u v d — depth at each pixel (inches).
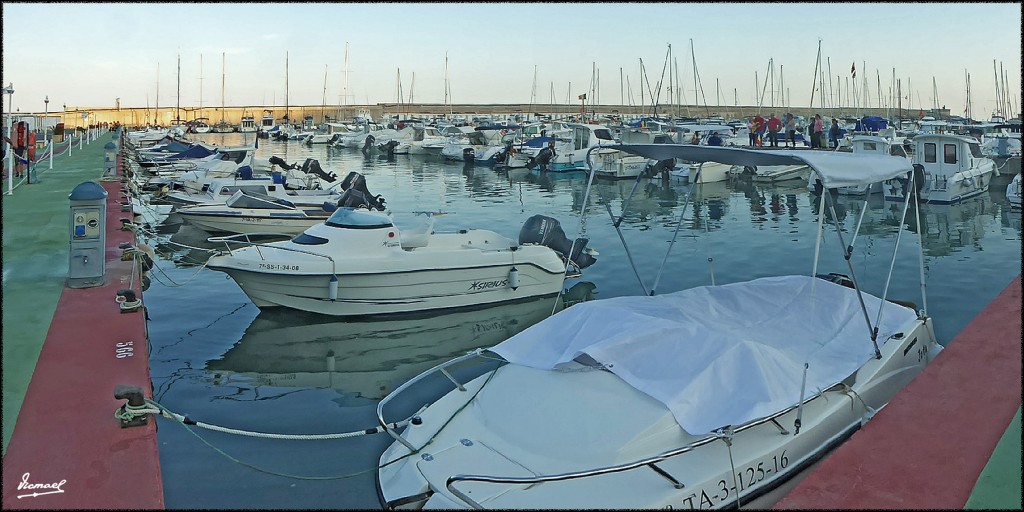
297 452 256.5
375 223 452.8
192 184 904.9
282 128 2859.3
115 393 211.5
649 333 236.7
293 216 735.1
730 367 227.0
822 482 169.3
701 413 214.5
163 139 1827.0
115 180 855.7
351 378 345.4
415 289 447.5
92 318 311.7
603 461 200.1
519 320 450.0
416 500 192.1
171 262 610.5
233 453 254.4
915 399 214.8
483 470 201.6
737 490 205.2
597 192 1104.2
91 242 363.9
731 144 1401.3
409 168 1553.9
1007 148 1259.8
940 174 943.0
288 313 443.2
